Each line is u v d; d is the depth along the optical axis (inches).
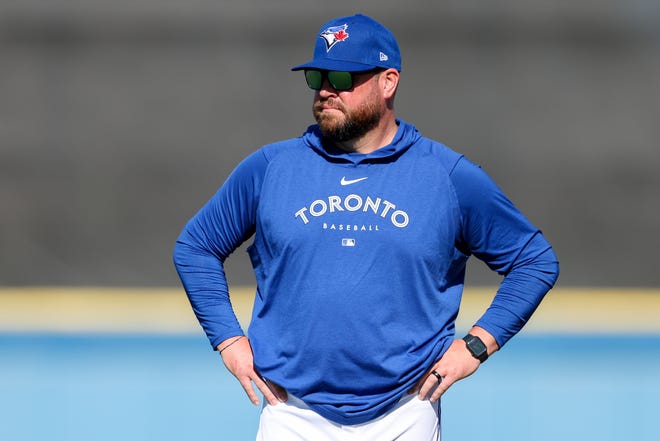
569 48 1658.5
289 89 1609.3
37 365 1063.0
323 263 505.7
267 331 526.6
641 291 1330.0
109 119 1576.0
